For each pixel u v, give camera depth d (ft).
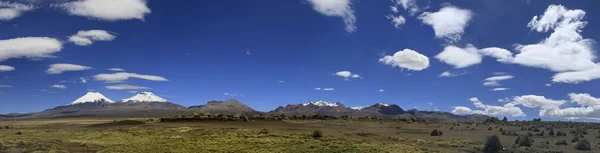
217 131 249.55
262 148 168.86
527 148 160.35
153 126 307.17
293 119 396.98
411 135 229.25
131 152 161.58
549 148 163.12
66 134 236.02
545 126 268.41
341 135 225.35
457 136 219.00
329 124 329.11
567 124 274.36
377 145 172.55
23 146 171.94
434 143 184.24
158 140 203.31
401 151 155.02
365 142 184.96
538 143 178.09
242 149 166.91
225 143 187.42
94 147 177.27
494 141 156.56
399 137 214.48
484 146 157.48
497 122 316.81
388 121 368.68
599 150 158.30
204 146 177.37
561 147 166.20
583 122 286.46
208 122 351.87
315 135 210.79
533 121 310.24
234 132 242.17
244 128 280.51
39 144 178.40
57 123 423.23
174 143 189.26
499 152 152.15
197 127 290.35
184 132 247.50
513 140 193.16
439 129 270.87
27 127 332.80
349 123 342.03
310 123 342.64
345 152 153.38
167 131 254.27
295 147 169.48
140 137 219.00
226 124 328.29
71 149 171.12
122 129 272.72
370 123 340.80
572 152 153.69
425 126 301.43
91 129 283.59
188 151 162.61
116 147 176.86
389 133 244.22
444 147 170.71
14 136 217.56
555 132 227.81
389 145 172.76
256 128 282.15
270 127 295.07
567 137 204.03
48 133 242.37
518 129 252.42
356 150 157.79
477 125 297.12
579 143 161.17
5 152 156.46
